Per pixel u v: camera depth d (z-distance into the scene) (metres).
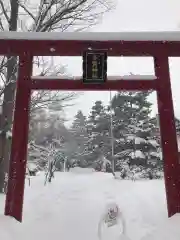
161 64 6.99
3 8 10.95
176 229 5.35
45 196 10.34
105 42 6.84
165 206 7.96
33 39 6.82
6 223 5.61
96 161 35.09
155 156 26.94
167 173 6.47
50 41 6.81
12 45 6.84
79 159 38.78
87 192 11.66
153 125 28.23
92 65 6.85
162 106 6.82
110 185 15.13
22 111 6.68
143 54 7.02
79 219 6.59
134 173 25.92
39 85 6.90
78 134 39.69
